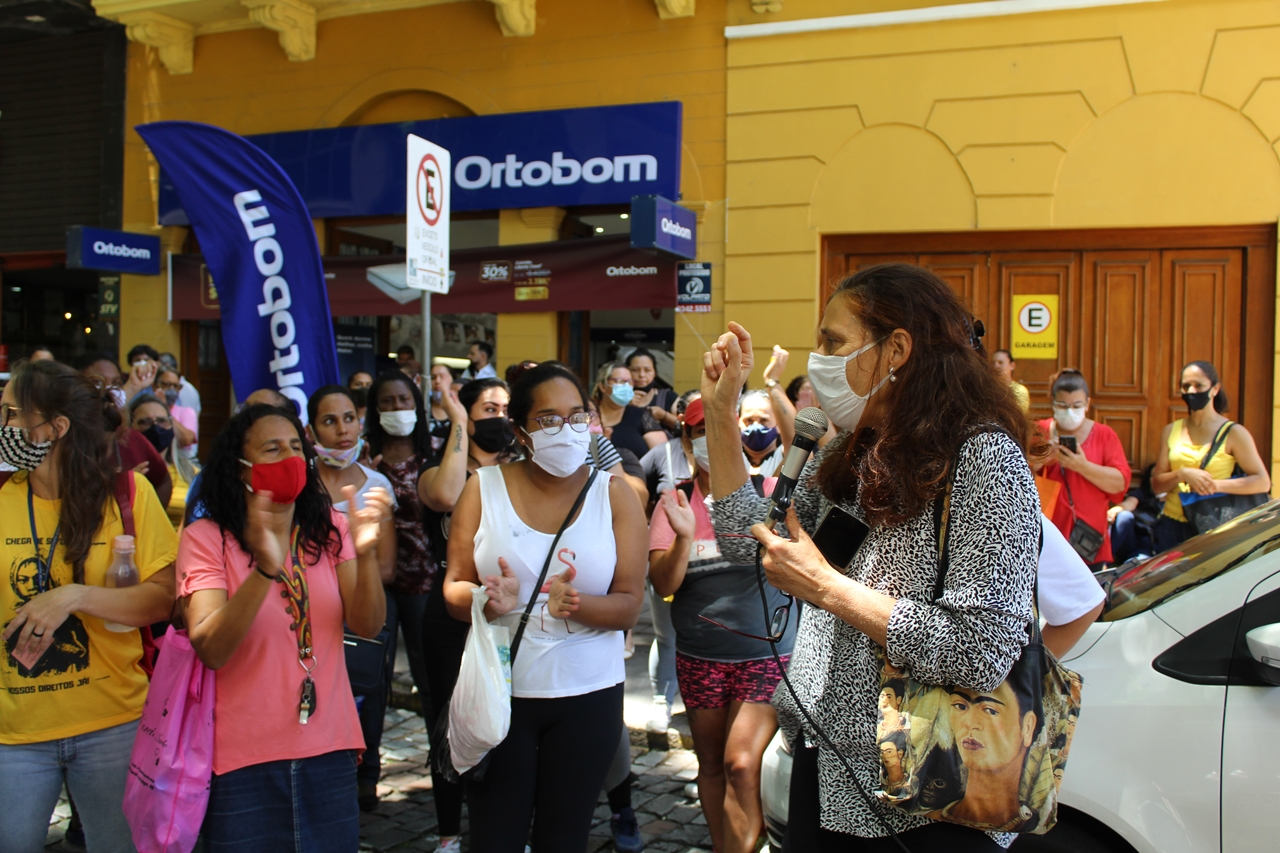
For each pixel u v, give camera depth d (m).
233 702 2.58
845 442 2.08
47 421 2.75
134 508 2.94
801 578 1.85
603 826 4.21
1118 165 7.64
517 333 9.45
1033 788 1.70
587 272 9.13
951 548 1.78
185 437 7.07
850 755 1.88
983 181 7.97
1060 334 7.95
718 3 8.71
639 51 8.98
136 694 2.93
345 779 2.74
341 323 10.36
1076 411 5.21
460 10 9.61
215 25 10.58
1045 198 7.82
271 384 4.93
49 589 2.81
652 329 10.11
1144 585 3.03
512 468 2.99
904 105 8.15
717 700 3.44
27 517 2.81
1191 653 2.58
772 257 8.57
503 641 2.70
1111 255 7.82
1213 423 5.79
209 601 2.54
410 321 10.77
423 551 4.52
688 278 8.83
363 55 9.99
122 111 11.13
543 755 2.76
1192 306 7.64
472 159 9.44
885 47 8.19
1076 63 7.69
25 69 11.58
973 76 7.96
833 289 2.10
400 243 11.21
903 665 1.78
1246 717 2.47
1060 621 2.35
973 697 1.73
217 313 10.61
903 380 1.89
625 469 4.60
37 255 11.68
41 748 2.79
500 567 2.75
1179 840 2.49
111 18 10.48
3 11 10.78
